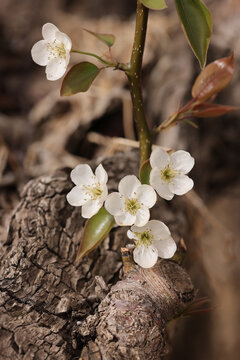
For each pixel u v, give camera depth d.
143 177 0.44
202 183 0.73
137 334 0.43
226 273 0.67
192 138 0.70
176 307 0.46
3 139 0.73
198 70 0.73
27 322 0.44
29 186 0.53
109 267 0.50
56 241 0.49
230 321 0.63
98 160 0.57
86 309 0.46
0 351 0.43
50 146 0.69
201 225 0.65
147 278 0.46
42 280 0.47
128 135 0.70
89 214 0.44
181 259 0.48
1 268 0.48
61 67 0.45
